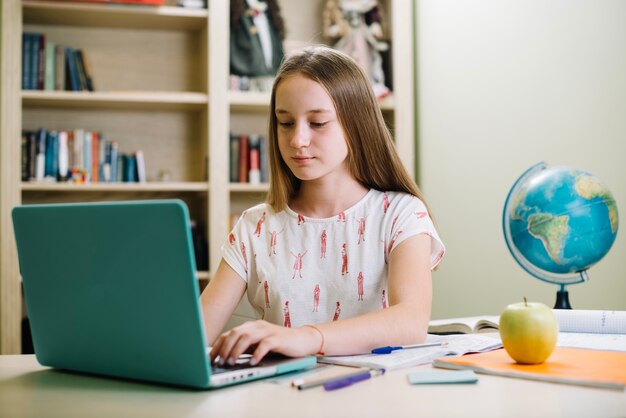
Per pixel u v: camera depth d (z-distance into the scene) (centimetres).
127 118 357
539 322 96
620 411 74
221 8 333
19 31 316
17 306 311
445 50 316
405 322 116
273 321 148
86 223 94
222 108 332
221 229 330
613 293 208
